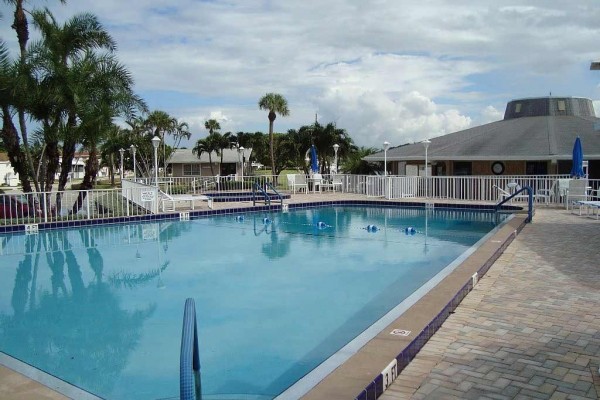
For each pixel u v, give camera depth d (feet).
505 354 15.51
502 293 22.57
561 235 39.04
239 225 54.49
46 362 18.51
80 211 59.31
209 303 25.80
